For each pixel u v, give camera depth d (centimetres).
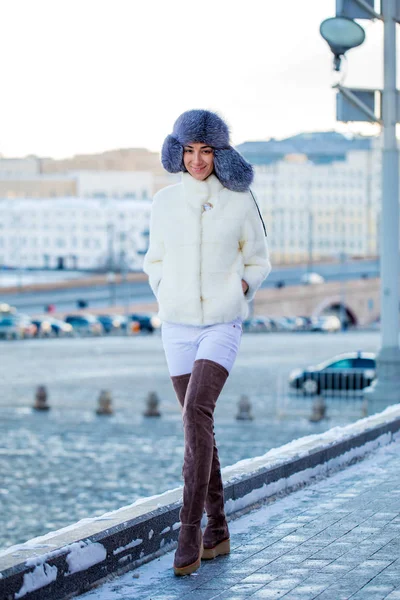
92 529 619
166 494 732
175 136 645
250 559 652
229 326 642
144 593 586
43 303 13600
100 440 2889
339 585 582
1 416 3516
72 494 2050
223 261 644
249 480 801
